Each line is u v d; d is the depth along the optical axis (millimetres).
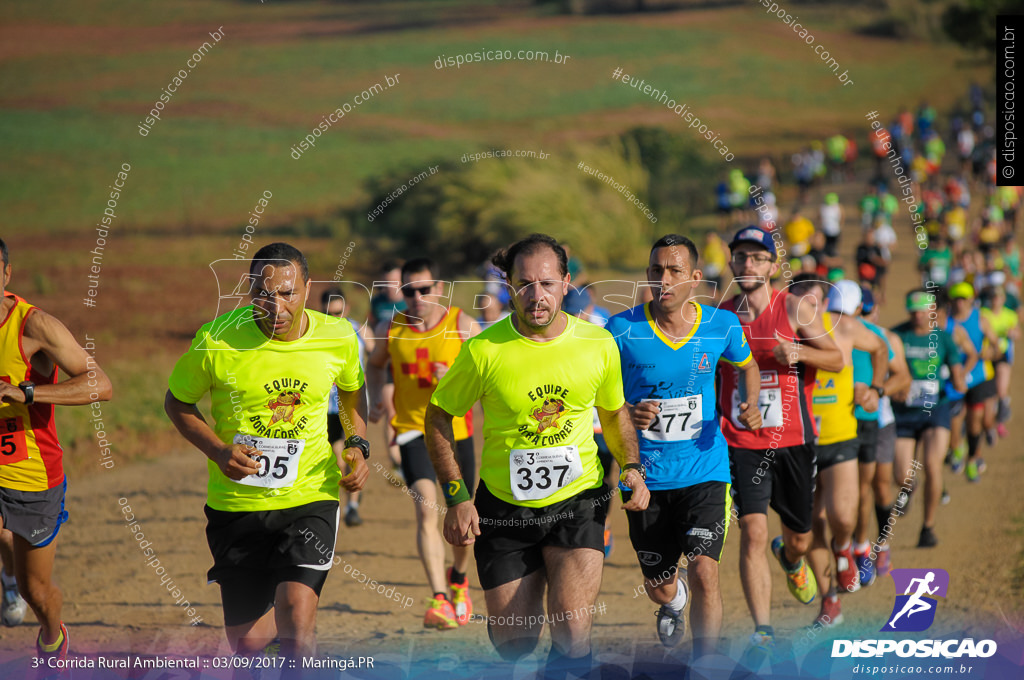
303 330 12711
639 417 14188
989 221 54812
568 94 149000
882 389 18500
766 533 15203
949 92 144375
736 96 145000
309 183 102812
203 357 12430
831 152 100125
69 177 107375
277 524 12656
